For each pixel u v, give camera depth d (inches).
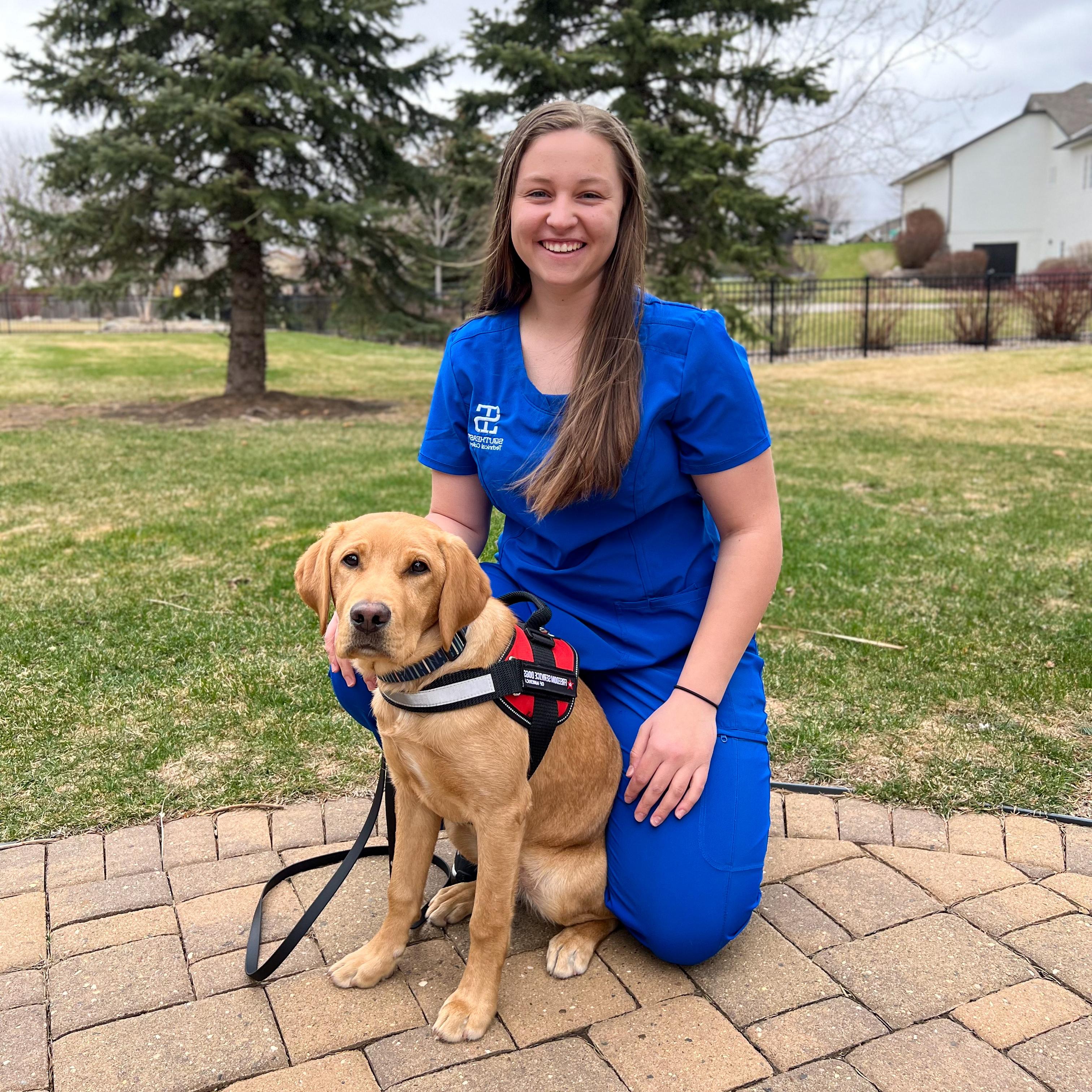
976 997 86.6
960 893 102.0
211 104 434.6
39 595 194.4
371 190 507.5
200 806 119.2
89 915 98.7
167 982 89.2
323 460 350.6
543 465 90.0
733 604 92.9
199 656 164.1
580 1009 86.1
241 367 542.3
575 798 91.5
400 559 79.7
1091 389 583.5
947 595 196.4
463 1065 79.3
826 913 99.4
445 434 103.1
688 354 90.6
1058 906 99.4
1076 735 136.6
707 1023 83.9
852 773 127.4
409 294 557.3
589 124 88.0
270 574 207.8
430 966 92.7
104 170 434.0
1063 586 200.8
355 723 140.4
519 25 554.9
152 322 1514.5
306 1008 86.2
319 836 113.7
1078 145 1835.6
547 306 95.2
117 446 386.9
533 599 97.7
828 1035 82.2
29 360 800.3
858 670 159.8
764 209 506.0
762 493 95.0
